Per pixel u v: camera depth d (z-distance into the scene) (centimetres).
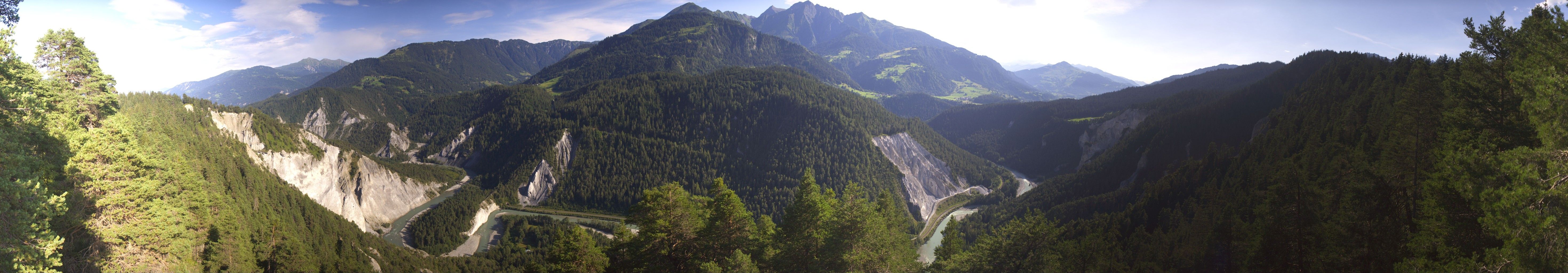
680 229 5628
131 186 4850
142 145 6425
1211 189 9850
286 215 10419
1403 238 3791
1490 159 2950
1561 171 2592
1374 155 6206
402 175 19575
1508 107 3628
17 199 2919
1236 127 17388
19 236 2911
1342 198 4394
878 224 5250
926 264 8056
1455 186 3130
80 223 4444
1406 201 4059
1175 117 18525
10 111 3591
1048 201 16488
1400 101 4934
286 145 15338
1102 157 19225
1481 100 3834
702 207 6638
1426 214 3494
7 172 3044
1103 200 13612
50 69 5950
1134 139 18525
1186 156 17125
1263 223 4903
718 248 5631
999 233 6894
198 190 7312
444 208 17650
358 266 10288
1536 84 2898
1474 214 3234
